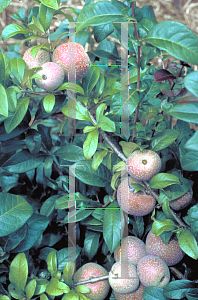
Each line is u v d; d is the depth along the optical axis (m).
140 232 0.86
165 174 0.71
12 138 0.96
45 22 0.77
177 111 0.62
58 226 1.07
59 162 1.07
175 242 0.76
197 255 0.66
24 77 0.74
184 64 0.69
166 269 0.74
